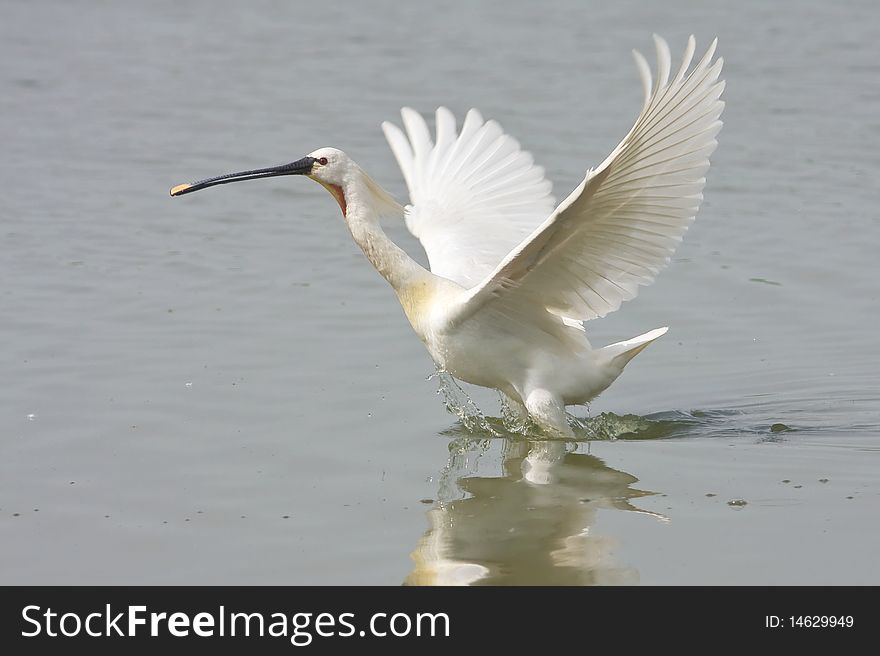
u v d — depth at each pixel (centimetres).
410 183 1409
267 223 1884
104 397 1245
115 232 1805
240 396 1257
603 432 1205
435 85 2550
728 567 894
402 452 1132
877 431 1181
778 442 1158
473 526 970
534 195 1364
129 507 1003
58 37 2956
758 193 1973
